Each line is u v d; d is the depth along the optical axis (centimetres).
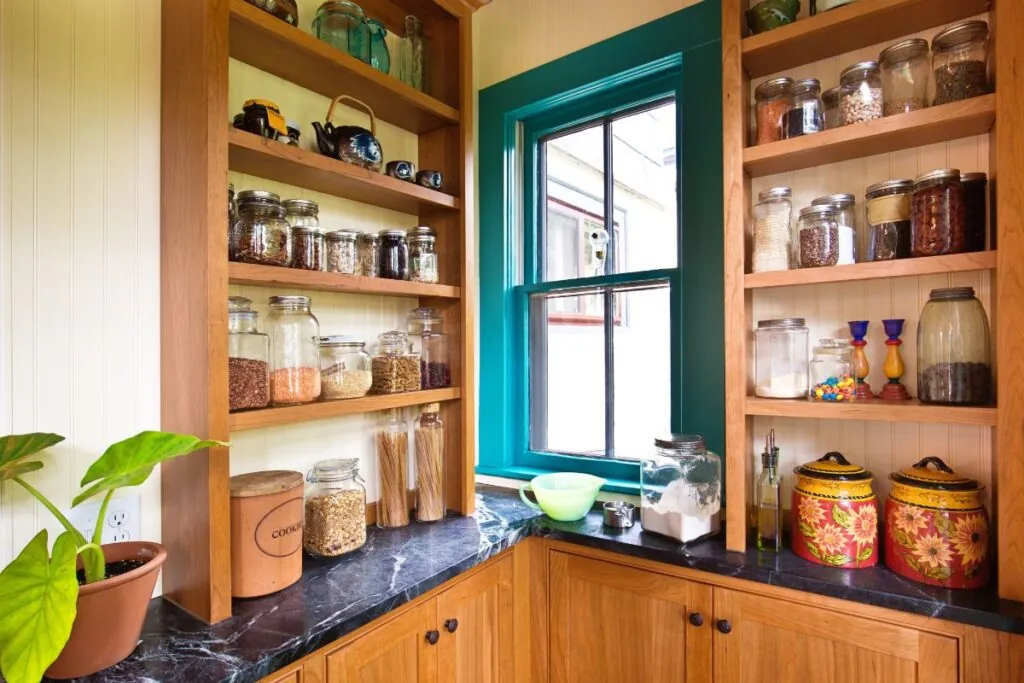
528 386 215
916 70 126
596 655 154
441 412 176
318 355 135
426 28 179
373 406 142
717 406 164
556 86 199
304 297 133
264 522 118
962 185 117
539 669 165
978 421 112
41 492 106
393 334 160
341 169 136
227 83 111
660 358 184
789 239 141
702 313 167
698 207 167
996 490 122
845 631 119
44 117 106
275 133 123
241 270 113
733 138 139
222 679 89
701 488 147
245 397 118
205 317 108
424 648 129
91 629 90
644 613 146
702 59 167
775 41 136
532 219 214
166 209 119
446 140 176
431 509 165
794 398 139
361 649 115
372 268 153
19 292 103
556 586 162
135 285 118
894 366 133
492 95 215
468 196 171
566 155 210
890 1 122
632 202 191
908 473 125
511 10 212
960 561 115
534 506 181
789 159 142
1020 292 107
